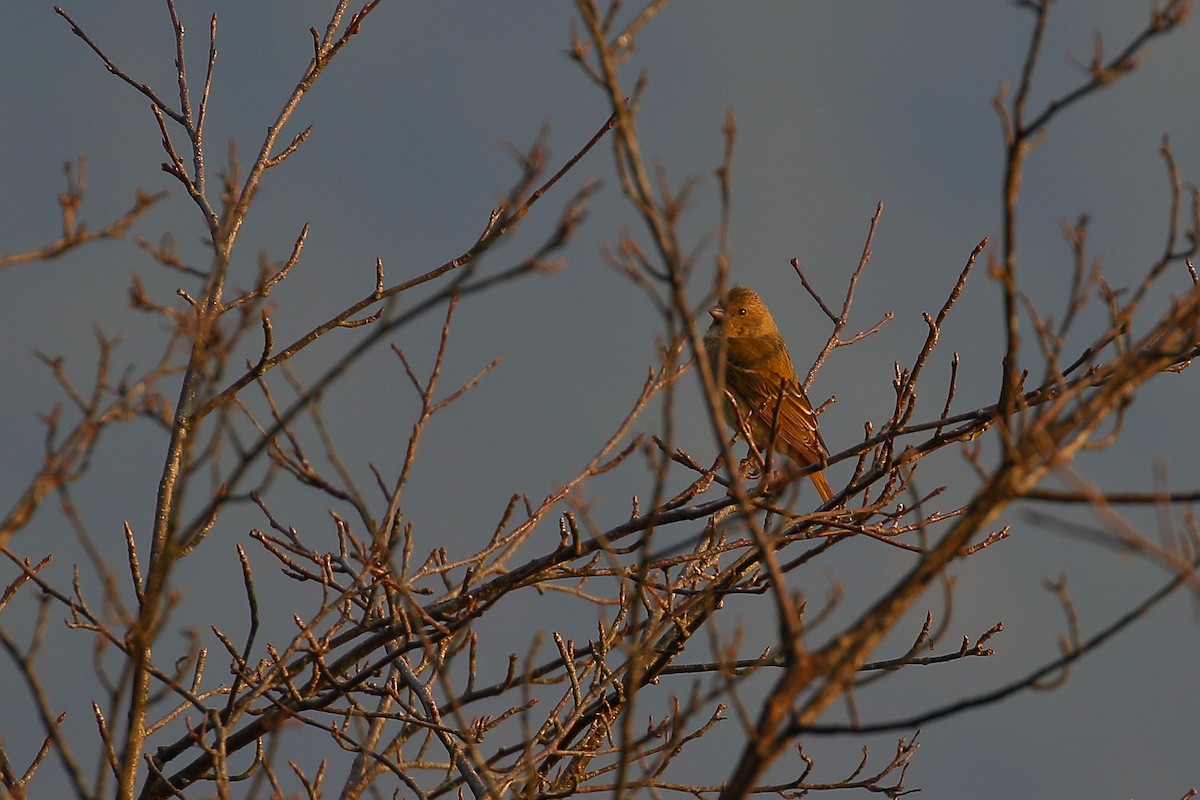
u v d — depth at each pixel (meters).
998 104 7.25
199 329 8.48
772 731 6.75
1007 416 7.60
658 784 12.26
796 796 12.98
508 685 11.77
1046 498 6.97
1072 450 7.21
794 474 11.25
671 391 7.50
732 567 11.96
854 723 6.73
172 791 11.12
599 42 7.07
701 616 12.10
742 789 6.70
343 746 10.94
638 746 9.27
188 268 9.54
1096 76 7.04
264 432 9.12
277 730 9.31
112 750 9.31
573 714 11.27
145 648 8.06
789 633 6.93
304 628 10.91
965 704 6.71
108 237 8.09
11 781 10.23
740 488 7.04
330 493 9.68
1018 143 7.26
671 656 11.89
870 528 12.09
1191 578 6.46
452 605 11.97
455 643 11.92
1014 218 7.37
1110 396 7.34
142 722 10.25
